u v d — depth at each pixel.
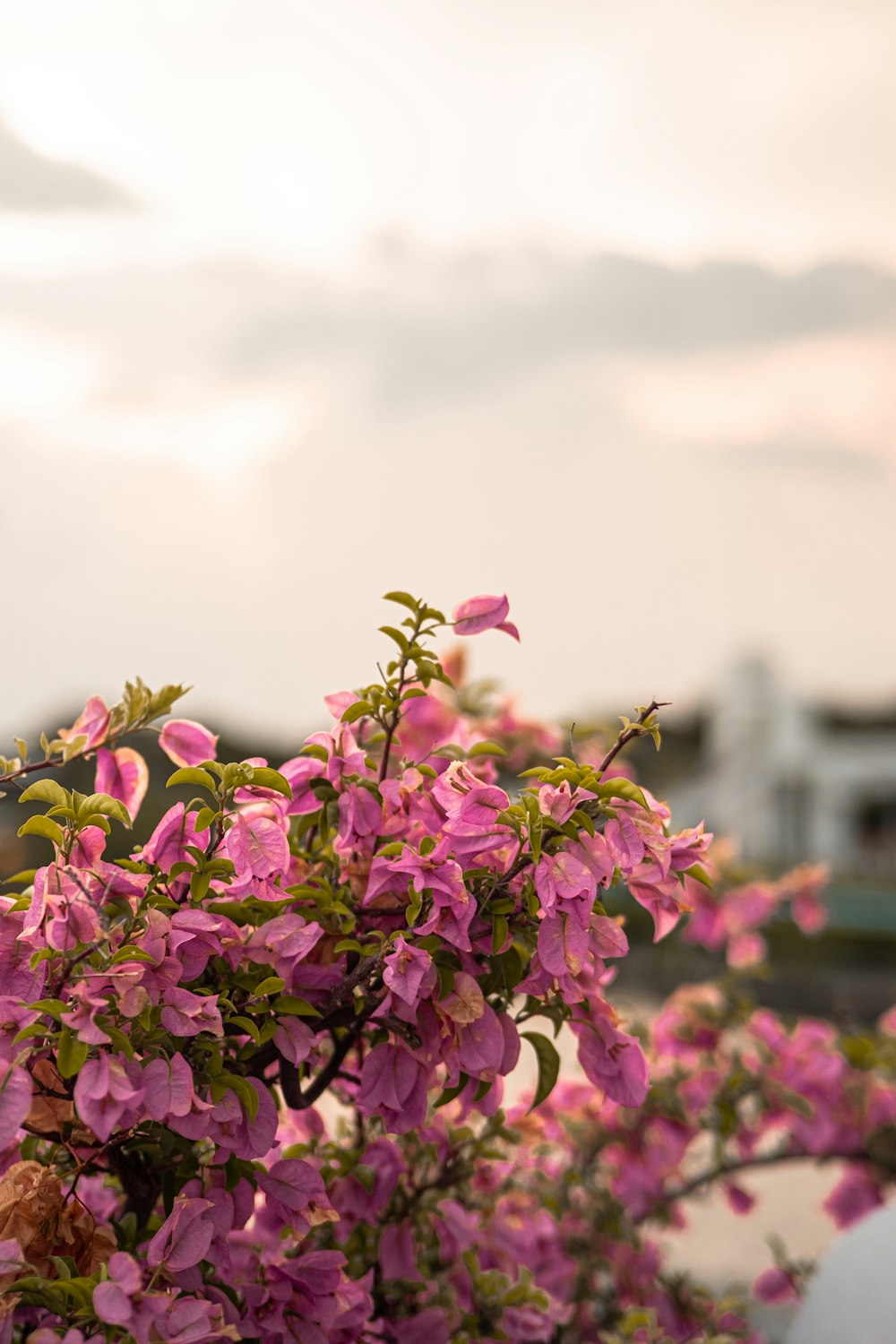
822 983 10.48
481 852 1.37
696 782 22.80
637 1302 2.77
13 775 1.66
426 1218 1.84
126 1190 1.45
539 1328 1.92
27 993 1.22
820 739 23.25
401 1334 1.76
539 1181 2.50
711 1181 2.95
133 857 1.40
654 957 9.24
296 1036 1.34
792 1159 2.96
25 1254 1.21
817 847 22.64
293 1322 1.38
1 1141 1.07
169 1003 1.23
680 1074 2.90
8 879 1.31
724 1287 3.32
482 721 2.62
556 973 1.25
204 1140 1.46
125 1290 1.10
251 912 1.39
